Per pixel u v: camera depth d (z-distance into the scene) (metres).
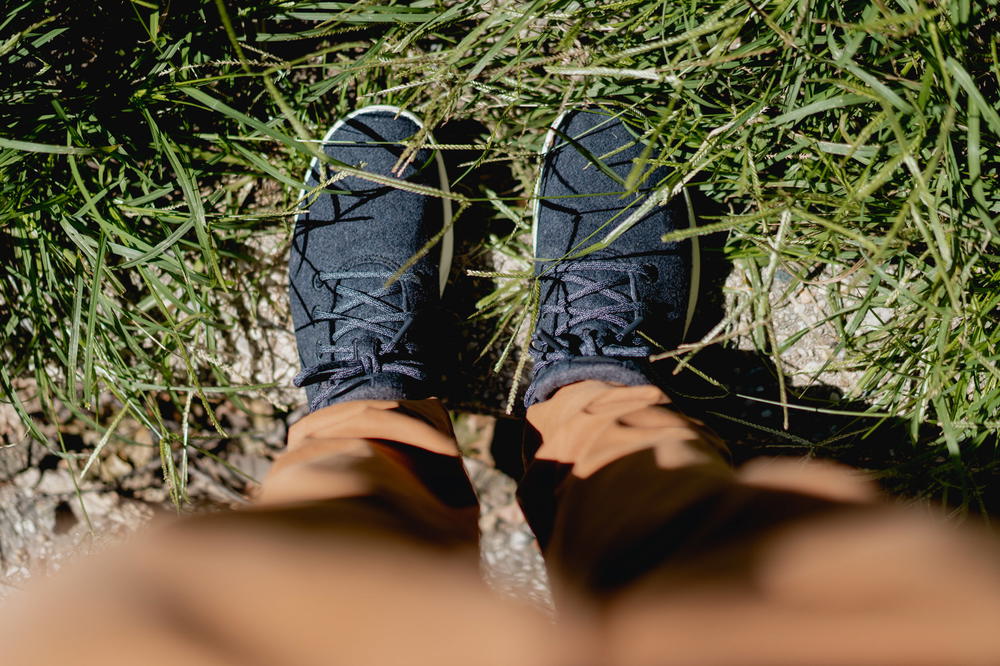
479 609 0.40
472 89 1.07
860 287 1.04
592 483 0.72
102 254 0.92
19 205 0.97
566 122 1.13
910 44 0.80
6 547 1.25
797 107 0.96
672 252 1.11
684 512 0.56
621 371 0.92
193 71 1.00
